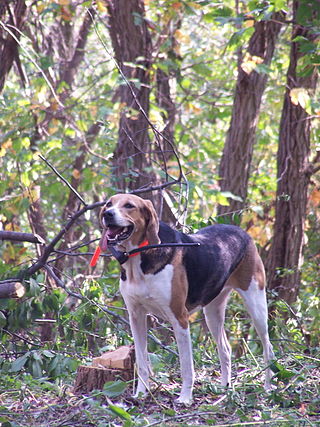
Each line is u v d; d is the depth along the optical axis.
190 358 7.32
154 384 7.89
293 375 7.66
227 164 13.58
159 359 8.30
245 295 8.41
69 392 7.72
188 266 7.45
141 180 12.65
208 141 16.98
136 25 12.84
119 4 12.88
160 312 7.41
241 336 12.52
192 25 20.22
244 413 6.88
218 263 7.80
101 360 7.94
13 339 9.50
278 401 7.31
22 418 6.82
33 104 13.41
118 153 12.79
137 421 6.42
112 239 7.10
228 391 7.29
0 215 12.88
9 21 13.70
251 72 13.30
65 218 15.64
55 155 15.20
